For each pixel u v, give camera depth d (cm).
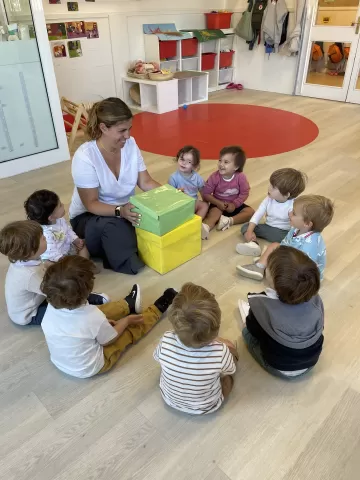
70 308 120
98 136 175
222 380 127
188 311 100
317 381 132
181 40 508
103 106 163
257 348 136
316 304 123
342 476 105
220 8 581
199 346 104
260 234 210
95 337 126
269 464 108
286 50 538
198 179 227
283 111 474
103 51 460
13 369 140
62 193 278
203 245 212
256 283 181
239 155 213
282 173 188
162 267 185
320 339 124
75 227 200
